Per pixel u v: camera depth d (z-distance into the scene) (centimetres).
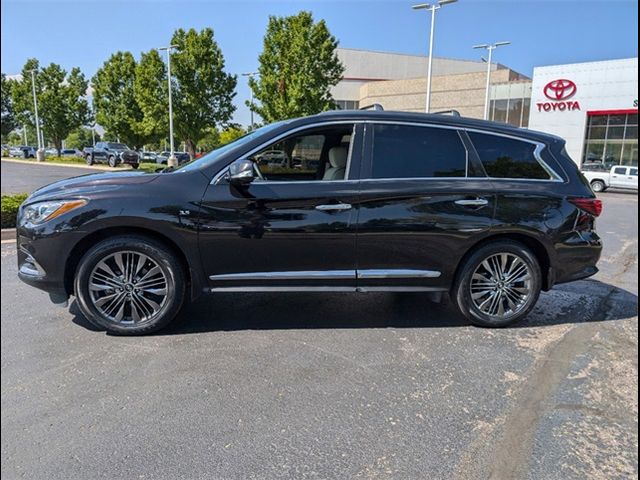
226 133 3834
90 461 235
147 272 374
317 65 2731
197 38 3033
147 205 358
